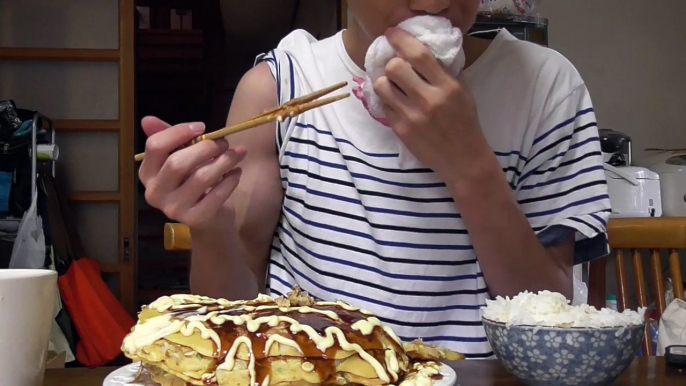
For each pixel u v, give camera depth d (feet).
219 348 1.69
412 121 2.25
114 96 8.56
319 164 2.79
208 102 14.65
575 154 2.76
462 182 2.37
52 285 1.92
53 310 1.95
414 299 2.65
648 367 2.24
